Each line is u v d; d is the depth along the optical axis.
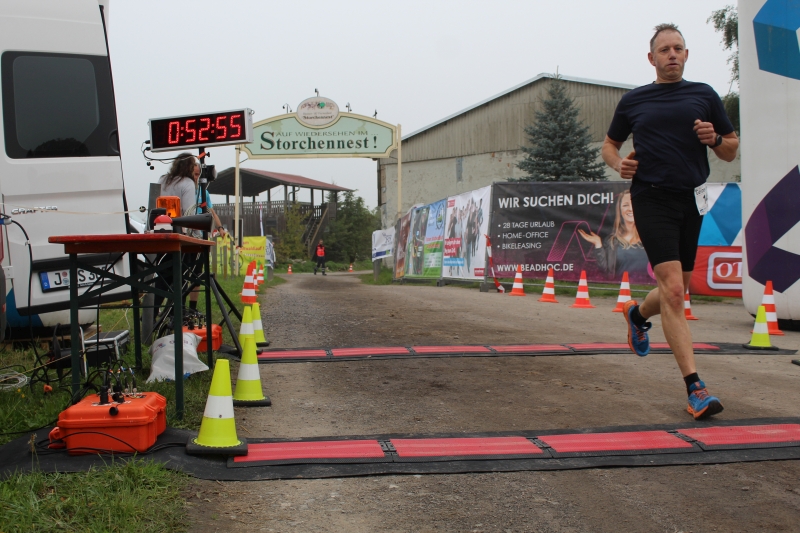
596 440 3.74
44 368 4.95
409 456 3.48
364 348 6.70
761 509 2.89
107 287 3.96
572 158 26.78
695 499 3.00
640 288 14.56
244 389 4.62
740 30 9.34
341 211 57.94
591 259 14.13
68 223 6.36
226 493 3.02
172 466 3.20
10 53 6.20
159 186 6.93
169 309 6.22
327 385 5.17
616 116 4.59
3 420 3.90
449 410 4.44
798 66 8.61
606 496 3.04
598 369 5.76
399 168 27.39
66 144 6.37
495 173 35.38
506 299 13.12
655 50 4.38
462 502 2.97
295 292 16.28
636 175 4.36
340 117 27.44
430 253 20.34
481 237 15.78
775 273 8.89
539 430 3.95
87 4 6.53
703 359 6.31
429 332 7.99
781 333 8.45
